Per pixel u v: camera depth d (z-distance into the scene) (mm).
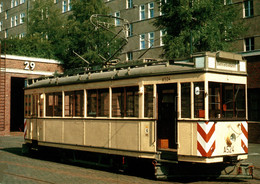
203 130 9648
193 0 22625
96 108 12750
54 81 15117
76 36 34281
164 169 10367
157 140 10688
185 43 23109
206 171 10672
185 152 9938
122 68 12305
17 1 57312
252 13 26953
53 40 42812
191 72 9969
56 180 10359
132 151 11234
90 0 33625
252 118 23844
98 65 13961
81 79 13555
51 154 15867
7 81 31500
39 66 33531
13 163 14164
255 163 14438
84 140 13133
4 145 22359
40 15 46312
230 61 10484
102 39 33062
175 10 22891
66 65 35531
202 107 9750
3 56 31188
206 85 9719
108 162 12562
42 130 15547
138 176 11172
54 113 14914
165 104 10727
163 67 10727
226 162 10008
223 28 23984
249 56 23766
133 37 38438
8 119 31953
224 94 10234
